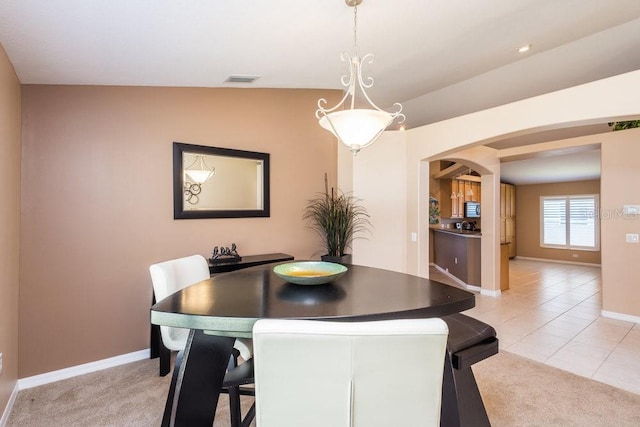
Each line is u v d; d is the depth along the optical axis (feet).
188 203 10.30
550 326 12.67
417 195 13.48
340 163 13.91
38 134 8.11
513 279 22.21
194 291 5.43
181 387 4.88
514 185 32.50
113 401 7.41
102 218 8.95
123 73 8.36
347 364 2.95
